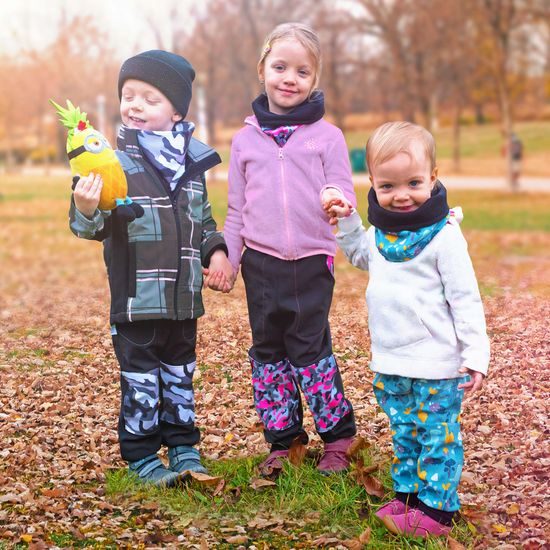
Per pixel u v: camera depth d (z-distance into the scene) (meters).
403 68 26.80
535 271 8.29
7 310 7.12
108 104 46.34
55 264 11.77
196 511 3.00
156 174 3.21
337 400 3.26
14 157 66.44
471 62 27.08
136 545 2.75
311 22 27.12
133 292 3.14
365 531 2.71
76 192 2.92
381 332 2.75
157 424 3.27
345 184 3.24
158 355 3.29
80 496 3.15
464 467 3.34
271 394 3.32
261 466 3.30
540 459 3.37
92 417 4.15
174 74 3.28
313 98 3.30
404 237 2.70
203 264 3.31
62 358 5.21
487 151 39.16
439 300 2.69
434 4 24.50
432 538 2.70
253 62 27.42
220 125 56.72
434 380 2.68
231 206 3.37
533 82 37.44
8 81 50.25
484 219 15.63
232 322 5.87
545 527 2.82
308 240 3.20
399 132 2.69
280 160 3.22
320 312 3.23
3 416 4.14
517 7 22.19
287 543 2.75
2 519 2.93
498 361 4.57
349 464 3.25
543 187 24.28
